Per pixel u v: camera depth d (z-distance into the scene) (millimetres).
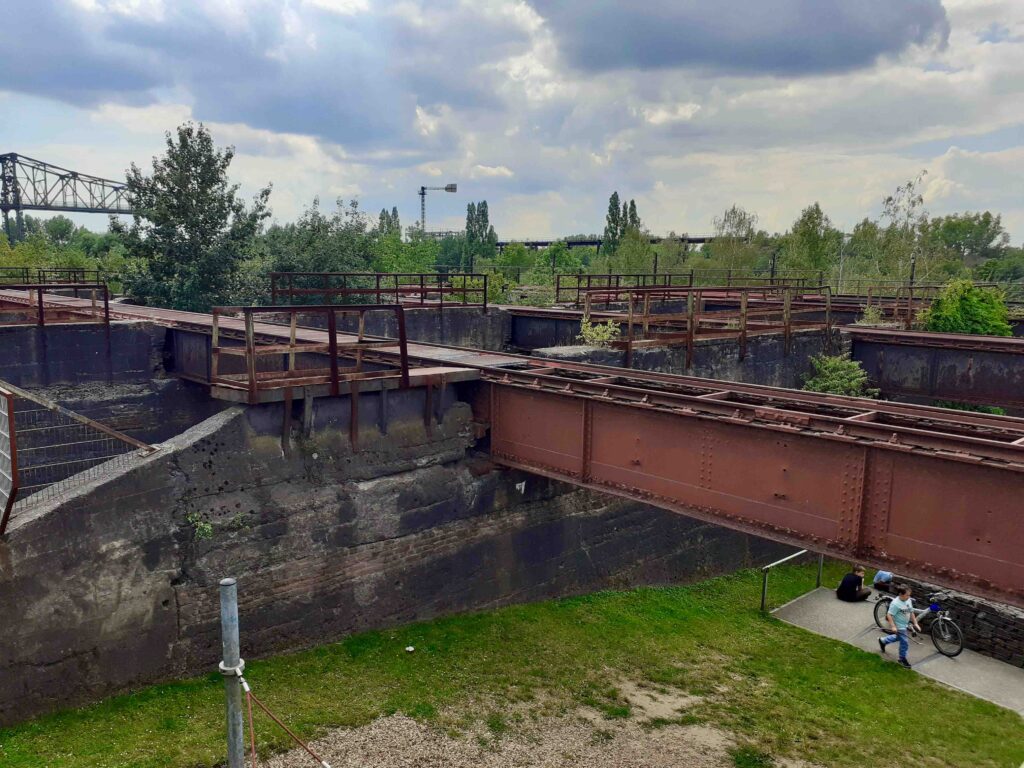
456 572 12680
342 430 11438
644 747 9227
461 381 12766
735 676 11516
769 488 9445
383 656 11008
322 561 11203
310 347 11086
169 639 9852
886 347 21844
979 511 7707
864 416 9594
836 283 55406
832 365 21688
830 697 11070
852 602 15047
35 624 8727
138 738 8422
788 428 9141
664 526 15664
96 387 18078
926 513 8109
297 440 10984
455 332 25672
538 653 11570
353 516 11484
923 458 8086
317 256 36344
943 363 20609
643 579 15359
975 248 137250
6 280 41781
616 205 84750
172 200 32500
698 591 15406
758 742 9570
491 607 13133
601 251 87875
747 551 17453
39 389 17281
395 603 12016
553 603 13648
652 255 66375
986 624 12992
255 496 10555
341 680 10180
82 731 8539
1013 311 31688
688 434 10273
